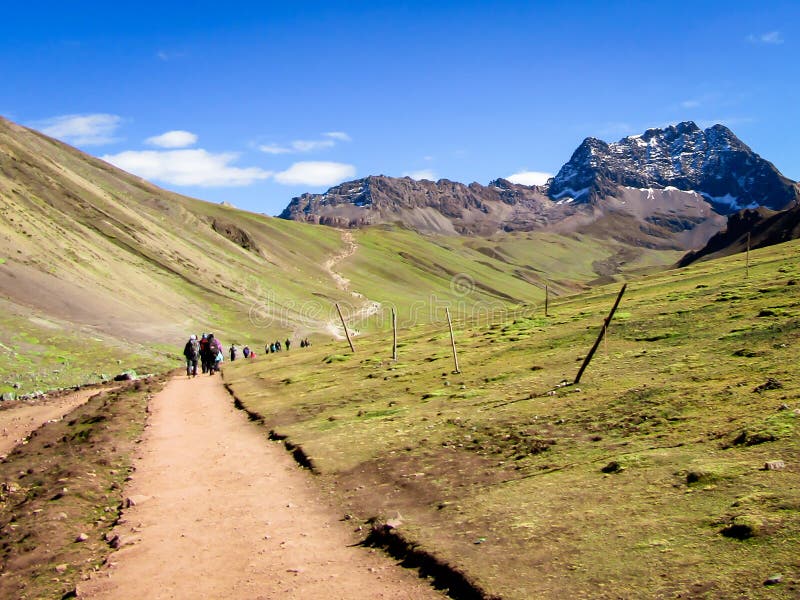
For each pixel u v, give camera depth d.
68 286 88.25
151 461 21.41
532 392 25.11
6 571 12.65
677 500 11.95
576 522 11.80
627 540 10.70
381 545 12.62
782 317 29.44
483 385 28.81
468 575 10.35
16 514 15.75
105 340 73.50
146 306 101.44
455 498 14.49
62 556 13.22
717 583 8.87
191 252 163.88
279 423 27.06
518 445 18.09
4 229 95.50
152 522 15.04
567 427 19.06
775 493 11.22
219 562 12.45
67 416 33.50
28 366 57.34
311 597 10.55
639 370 25.19
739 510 10.85
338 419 25.97
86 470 19.56
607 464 14.74
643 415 18.50
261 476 18.86
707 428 16.03
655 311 40.38
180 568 12.23
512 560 10.68
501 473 15.95
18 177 143.38
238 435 25.72
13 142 161.25
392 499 15.29
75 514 15.74
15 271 83.94
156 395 40.25
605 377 25.03
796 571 8.70
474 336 50.03
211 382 49.09
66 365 60.72
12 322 68.06
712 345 27.00
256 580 11.46
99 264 108.31
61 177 158.38
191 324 104.56
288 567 11.95
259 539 13.57
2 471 21.19
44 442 26.53
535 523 12.06
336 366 46.31
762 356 22.77
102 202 158.12
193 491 17.62
